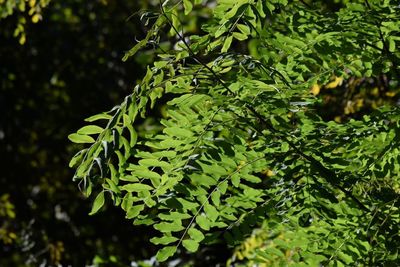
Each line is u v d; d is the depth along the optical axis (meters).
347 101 3.87
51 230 9.22
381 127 2.65
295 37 2.66
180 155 2.55
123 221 8.80
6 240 7.32
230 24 2.52
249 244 3.77
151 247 8.60
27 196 9.62
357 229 2.72
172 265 4.32
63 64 9.59
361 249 2.74
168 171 2.52
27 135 9.91
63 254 8.34
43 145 9.86
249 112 2.62
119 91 9.29
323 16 2.68
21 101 9.88
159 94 2.55
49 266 6.78
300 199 2.67
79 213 9.19
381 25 2.64
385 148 2.63
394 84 3.45
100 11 9.03
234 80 2.57
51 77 9.74
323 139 2.68
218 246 4.46
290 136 2.62
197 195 2.58
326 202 2.71
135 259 8.40
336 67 2.78
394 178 2.77
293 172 2.65
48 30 9.47
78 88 9.61
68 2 9.09
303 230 2.77
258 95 2.55
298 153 2.62
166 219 2.57
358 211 2.71
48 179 9.66
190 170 2.55
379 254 2.75
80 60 9.51
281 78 2.53
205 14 5.59
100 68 9.41
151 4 8.74
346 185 2.71
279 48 2.64
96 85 9.53
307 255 2.79
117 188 2.51
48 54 9.62
